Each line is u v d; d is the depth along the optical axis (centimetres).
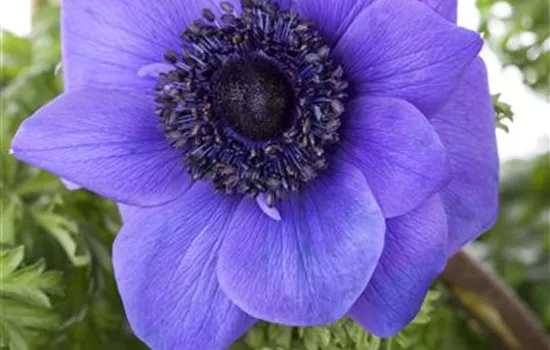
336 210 16
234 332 16
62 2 16
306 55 16
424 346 22
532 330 22
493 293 22
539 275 29
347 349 18
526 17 28
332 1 16
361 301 16
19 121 22
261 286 16
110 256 21
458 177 16
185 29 17
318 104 17
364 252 15
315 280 16
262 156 17
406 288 16
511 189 31
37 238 21
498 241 29
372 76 16
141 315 16
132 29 17
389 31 15
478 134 16
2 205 21
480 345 26
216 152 17
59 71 21
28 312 20
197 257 17
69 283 21
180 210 17
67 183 17
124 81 17
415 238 16
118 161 16
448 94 15
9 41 24
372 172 16
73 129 16
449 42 15
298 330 19
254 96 17
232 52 17
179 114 17
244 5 16
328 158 16
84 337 21
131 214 17
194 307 16
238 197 17
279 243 16
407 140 15
